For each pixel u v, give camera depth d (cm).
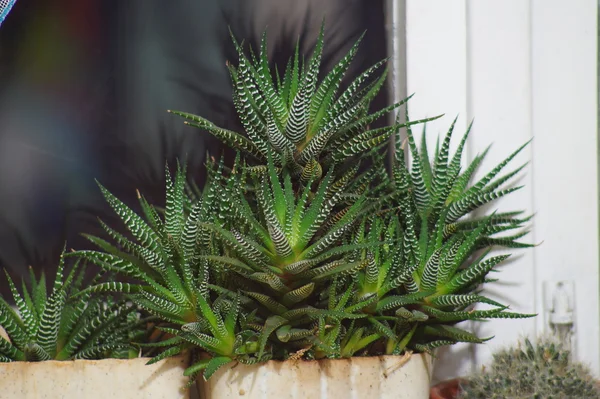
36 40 86
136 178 86
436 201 79
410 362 74
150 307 72
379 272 74
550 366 78
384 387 73
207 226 70
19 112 85
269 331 69
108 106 86
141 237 73
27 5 85
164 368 73
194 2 86
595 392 77
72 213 86
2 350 74
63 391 72
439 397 80
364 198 74
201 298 70
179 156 86
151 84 86
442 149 79
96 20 86
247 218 71
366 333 74
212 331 71
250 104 74
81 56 86
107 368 72
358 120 75
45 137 86
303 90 73
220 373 72
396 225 77
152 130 86
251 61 86
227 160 86
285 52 86
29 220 85
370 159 86
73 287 78
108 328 75
